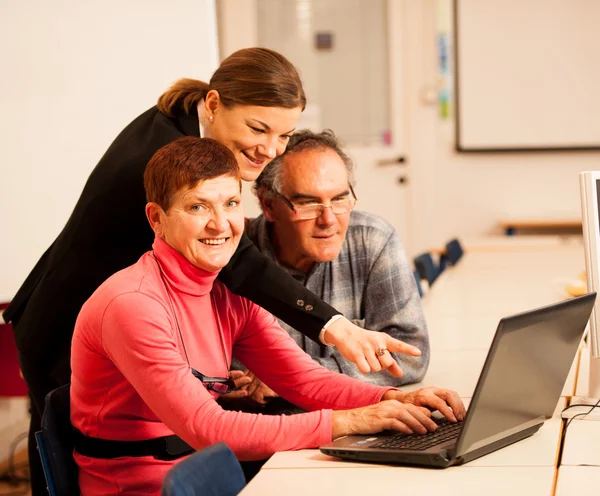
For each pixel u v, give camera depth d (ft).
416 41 20.26
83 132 10.43
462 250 15.66
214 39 10.60
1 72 10.23
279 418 4.91
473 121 20.84
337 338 5.33
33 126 10.36
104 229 6.25
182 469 3.72
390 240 6.84
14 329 6.72
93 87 10.40
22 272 10.50
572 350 5.09
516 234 21.02
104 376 5.08
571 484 4.17
